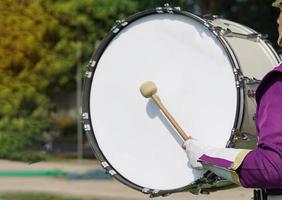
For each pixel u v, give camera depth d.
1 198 10.44
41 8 14.58
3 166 12.55
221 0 21.09
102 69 3.40
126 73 3.35
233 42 3.18
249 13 21.45
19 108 14.05
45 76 14.91
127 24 3.35
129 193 10.97
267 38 3.43
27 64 14.05
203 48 3.14
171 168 3.14
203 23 3.13
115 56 3.38
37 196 10.73
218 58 3.10
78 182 12.52
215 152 2.80
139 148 3.25
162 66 3.25
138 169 3.23
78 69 16.33
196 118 3.11
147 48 3.30
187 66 3.19
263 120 2.63
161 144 3.19
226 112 3.04
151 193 3.13
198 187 3.12
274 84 2.64
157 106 3.21
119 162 3.28
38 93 14.52
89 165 16.02
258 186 2.63
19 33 13.77
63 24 15.88
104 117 3.36
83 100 3.42
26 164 12.76
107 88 3.38
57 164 15.38
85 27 16.50
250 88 3.01
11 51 13.70
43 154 13.55
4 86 13.75
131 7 16.64
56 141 20.67
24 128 13.68
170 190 3.09
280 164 2.54
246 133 3.03
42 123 14.28
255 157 2.60
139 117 3.27
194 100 3.14
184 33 3.21
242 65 3.07
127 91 3.33
